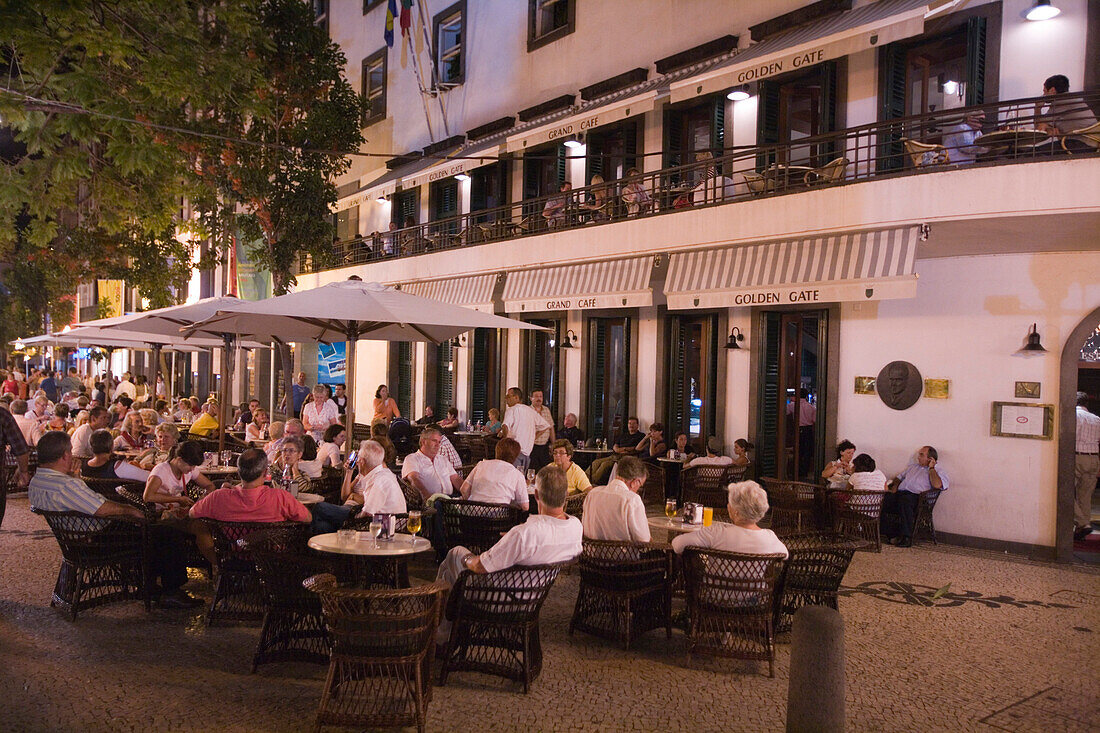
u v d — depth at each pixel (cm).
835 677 409
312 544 560
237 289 2534
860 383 1123
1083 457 1054
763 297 1055
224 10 1093
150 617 641
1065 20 930
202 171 1503
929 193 884
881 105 1080
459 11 1897
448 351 1953
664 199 1326
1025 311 993
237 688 503
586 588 627
